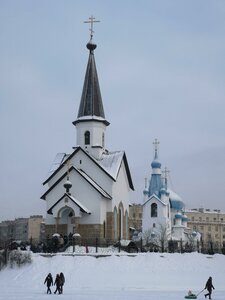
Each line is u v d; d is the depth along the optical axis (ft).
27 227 586.45
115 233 219.82
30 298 115.96
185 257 183.42
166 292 132.87
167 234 317.42
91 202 211.00
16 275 157.69
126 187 240.94
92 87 237.25
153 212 340.80
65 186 209.05
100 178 219.82
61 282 128.36
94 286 144.46
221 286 153.89
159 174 355.15
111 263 167.84
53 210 207.10
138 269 167.43
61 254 171.32
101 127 235.20
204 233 617.21
